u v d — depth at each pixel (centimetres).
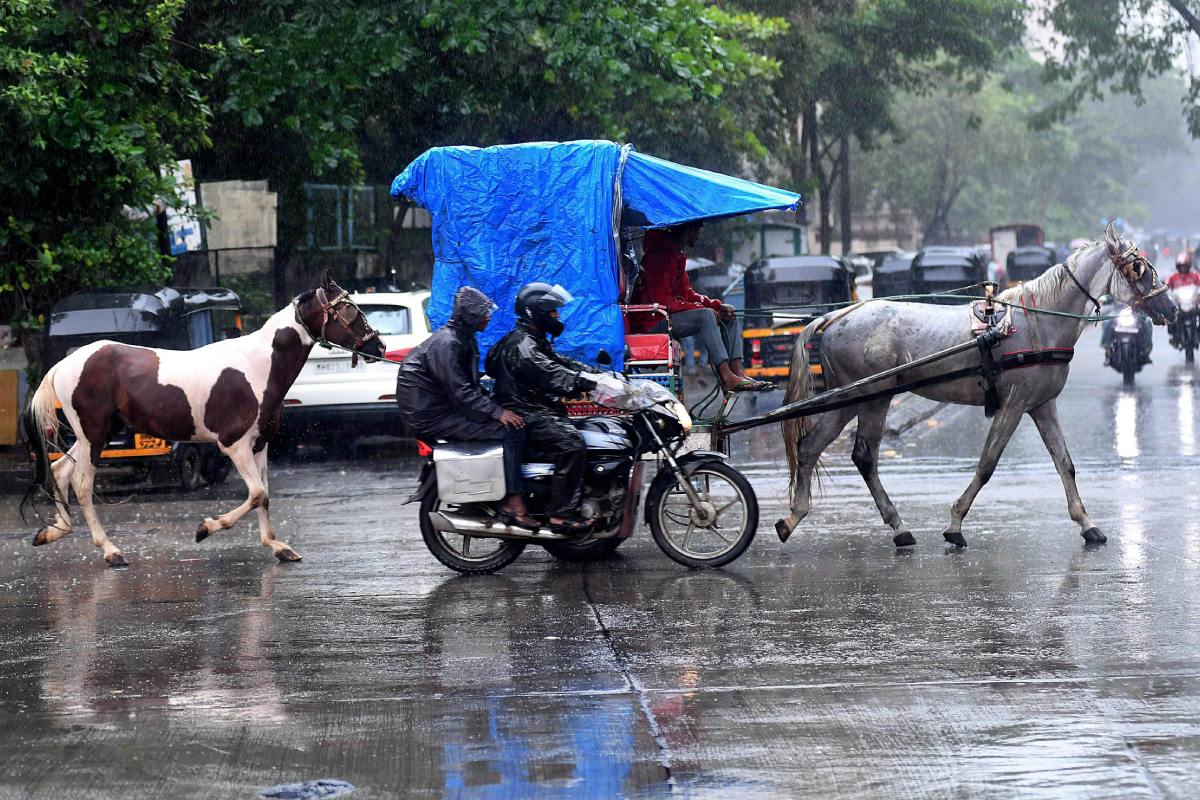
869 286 5894
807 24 4834
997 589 1070
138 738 749
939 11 5181
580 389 1158
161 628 1009
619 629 971
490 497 1158
